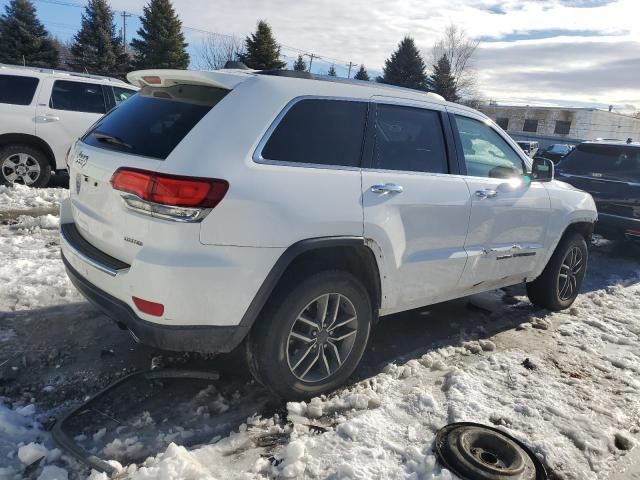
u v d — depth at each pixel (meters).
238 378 3.45
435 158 3.75
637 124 64.50
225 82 2.91
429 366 3.82
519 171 4.50
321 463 2.64
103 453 2.66
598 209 7.67
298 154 2.98
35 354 3.55
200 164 2.61
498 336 4.50
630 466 2.88
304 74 3.22
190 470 2.49
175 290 2.57
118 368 3.47
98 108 8.82
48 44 48.56
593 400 3.48
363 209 3.14
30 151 8.25
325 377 3.25
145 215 2.62
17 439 2.72
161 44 47.75
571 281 5.29
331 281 3.08
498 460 2.78
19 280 4.66
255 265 2.72
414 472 2.62
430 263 3.62
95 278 2.91
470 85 61.75
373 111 3.39
